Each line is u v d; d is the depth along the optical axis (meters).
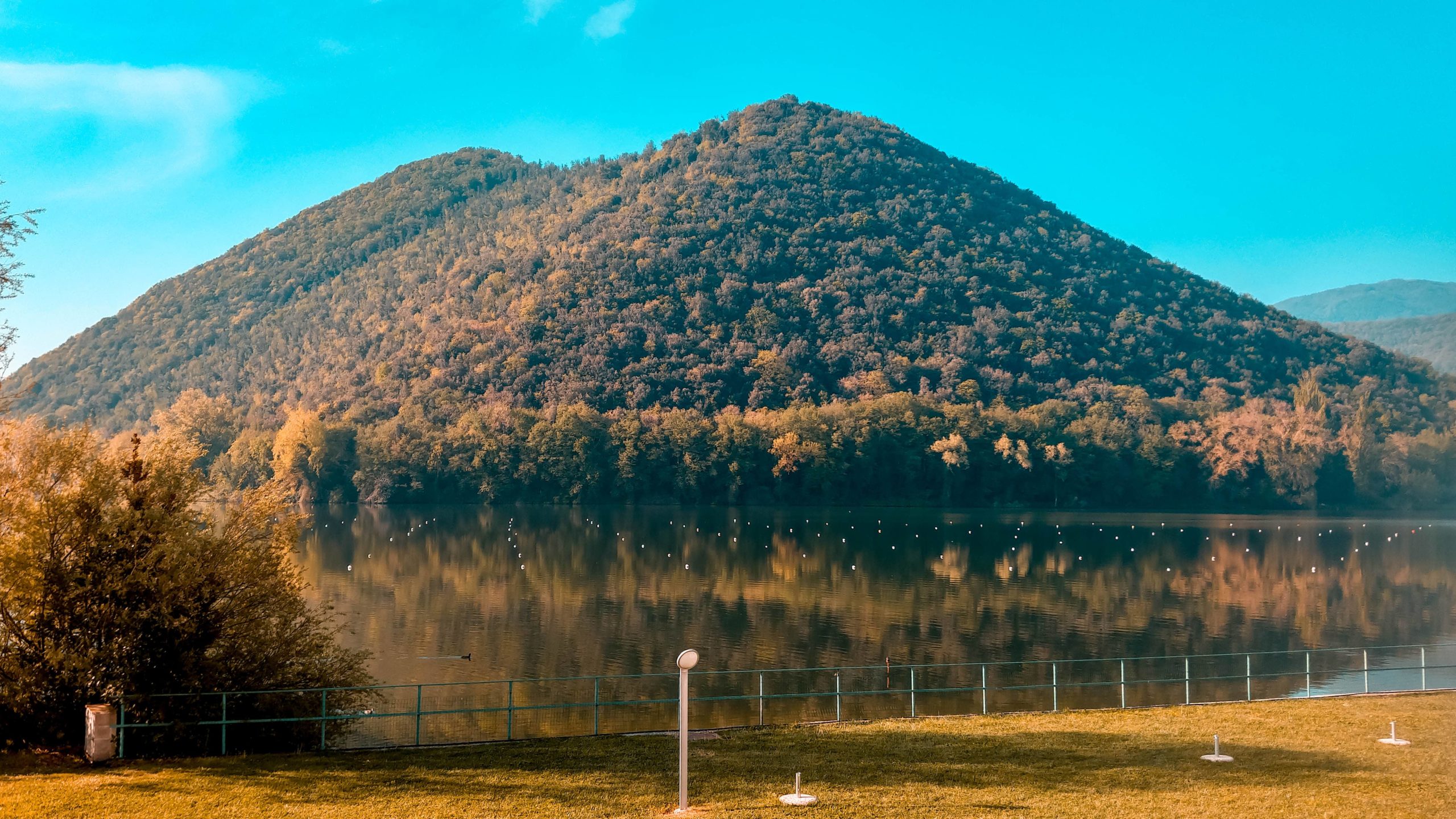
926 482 180.25
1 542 28.94
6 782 25.09
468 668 57.56
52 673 28.94
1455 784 24.94
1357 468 156.50
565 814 22.83
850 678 56.31
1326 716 33.28
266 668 31.36
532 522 143.88
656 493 174.25
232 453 175.50
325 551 110.12
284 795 24.17
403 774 26.25
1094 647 65.56
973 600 82.06
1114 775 26.03
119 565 29.55
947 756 28.41
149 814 22.64
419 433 176.62
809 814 22.75
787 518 152.25
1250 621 75.19
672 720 47.47
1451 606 81.88
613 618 72.69
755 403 191.12
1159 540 126.75
